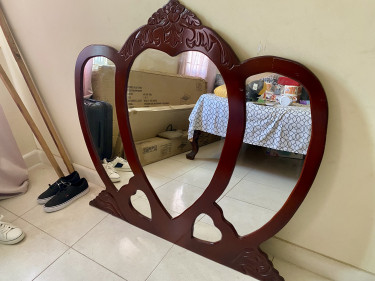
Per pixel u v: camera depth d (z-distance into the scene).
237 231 0.79
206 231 0.93
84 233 0.94
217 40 0.60
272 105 0.62
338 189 0.64
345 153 0.60
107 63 0.87
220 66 0.62
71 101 1.11
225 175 0.71
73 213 1.06
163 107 0.82
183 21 0.63
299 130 0.61
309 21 0.53
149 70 0.78
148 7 0.72
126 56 0.76
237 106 0.63
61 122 1.23
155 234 0.95
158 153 0.93
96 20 0.84
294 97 0.60
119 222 1.02
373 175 0.58
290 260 0.81
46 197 1.12
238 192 0.78
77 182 1.19
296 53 0.56
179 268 0.80
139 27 0.71
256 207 0.76
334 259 0.73
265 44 0.59
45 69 1.10
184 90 0.74
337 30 0.51
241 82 0.60
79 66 0.89
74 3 0.86
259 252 0.75
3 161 1.16
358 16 0.48
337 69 0.53
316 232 0.73
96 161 1.01
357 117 0.55
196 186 0.86
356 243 0.67
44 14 0.96
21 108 1.08
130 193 0.96
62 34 0.95
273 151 0.68
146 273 0.78
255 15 0.58
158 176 0.96
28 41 1.08
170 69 0.74
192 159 0.86
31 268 0.77
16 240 0.86
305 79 0.54
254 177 0.74
